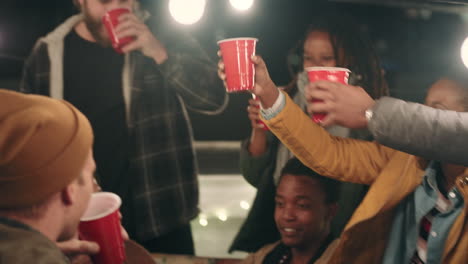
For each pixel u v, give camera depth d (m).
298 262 2.16
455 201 1.42
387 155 1.63
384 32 2.15
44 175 0.87
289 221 2.15
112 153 2.18
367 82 2.15
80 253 1.09
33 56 2.10
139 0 2.07
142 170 2.19
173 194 2.20
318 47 2.11
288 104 1.48
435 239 1.46
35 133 0.87
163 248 2.23
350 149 1.63
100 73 2.13
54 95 2.13
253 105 2.12
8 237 0.85
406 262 1.56
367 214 1.56
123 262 1.31
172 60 2.12
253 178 2.17
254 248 2.20
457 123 1.15
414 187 1.52
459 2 2.19
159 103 2.16
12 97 0.92
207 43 2.12
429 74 2.16
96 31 2.10
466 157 1.16
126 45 2.06
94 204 1.21
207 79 2.14
